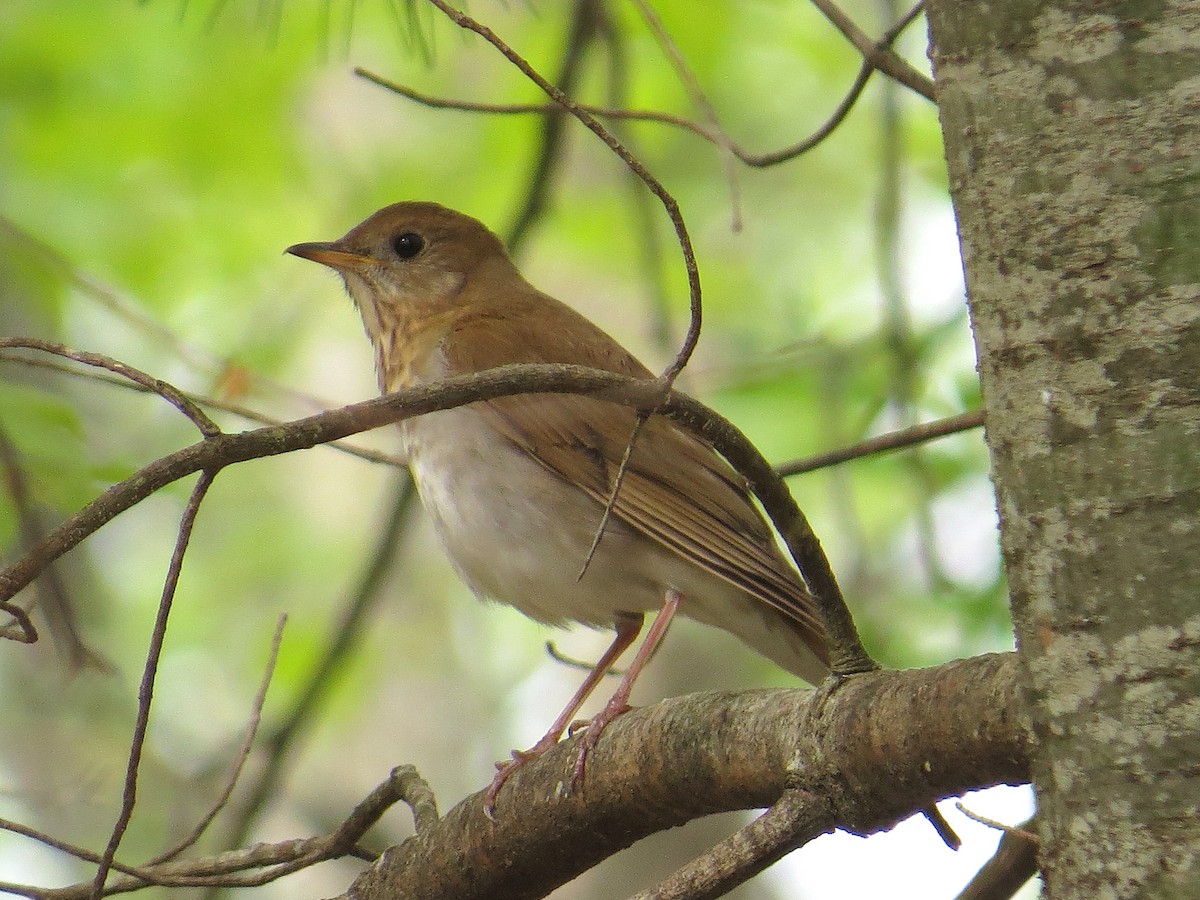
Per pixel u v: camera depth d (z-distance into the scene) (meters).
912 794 4.73
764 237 18.62
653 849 15.51
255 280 17.22
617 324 19.58
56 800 13.03
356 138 17.67
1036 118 4.10
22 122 15.88
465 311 10.17
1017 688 4.34
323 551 19.69
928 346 11.44
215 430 4.70
